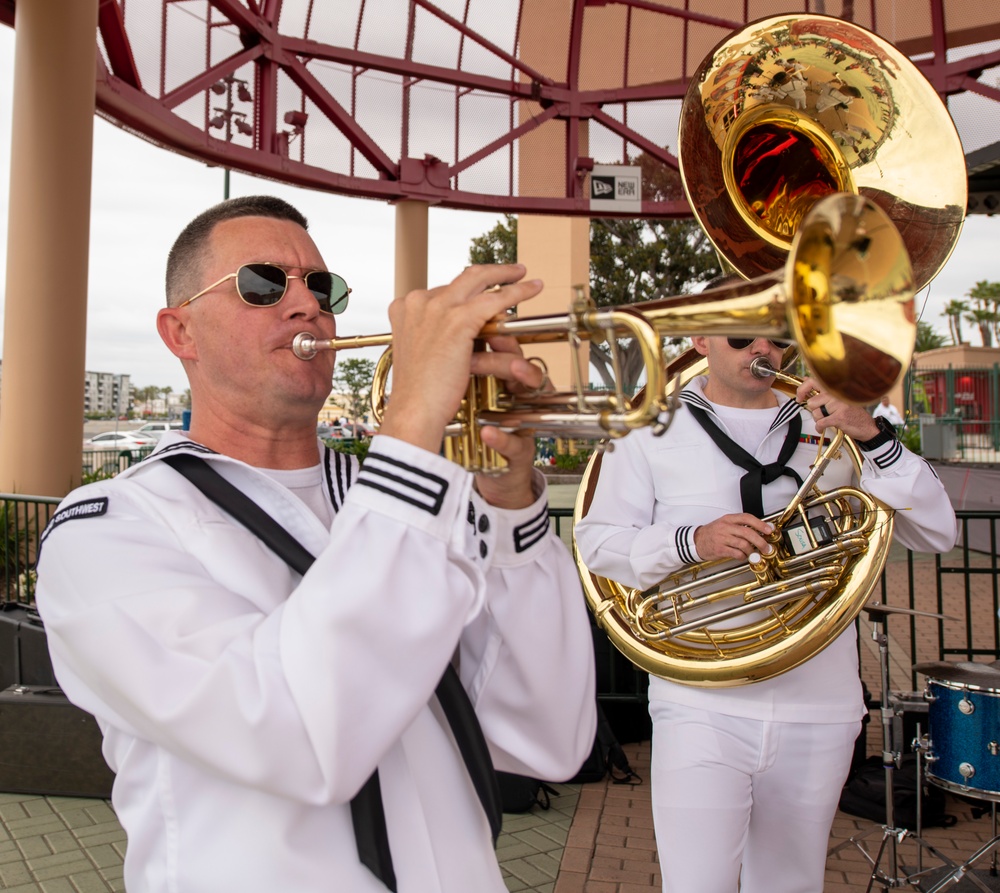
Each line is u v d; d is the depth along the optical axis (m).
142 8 6.96
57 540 1.13
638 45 10.51
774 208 2.10
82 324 6.54
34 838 3.41
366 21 8.93
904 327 1.11
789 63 2.02
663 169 10.65
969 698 2.73
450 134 9.90
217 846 1.06
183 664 0.99
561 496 13.48
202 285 1.33
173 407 74.50
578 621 1.30
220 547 1.14
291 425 1.36
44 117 6.25
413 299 1.07
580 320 1.05
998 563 9.02
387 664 0.96
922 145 1.96
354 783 0.96
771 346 2.33
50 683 4.27
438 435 1.03
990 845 2.81
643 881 3.12
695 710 2.16
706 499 2.34
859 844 3.15
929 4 9.05
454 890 1.15
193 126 7.64
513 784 3.65
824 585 2.11
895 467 2.16
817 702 2.15
